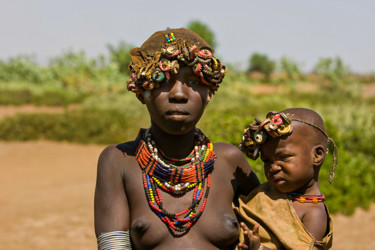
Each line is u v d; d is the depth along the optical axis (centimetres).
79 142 1580
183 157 222
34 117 1683
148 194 211
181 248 205
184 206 212
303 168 209
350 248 655
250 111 1853
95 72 3356
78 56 3534
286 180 210
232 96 2678
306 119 212
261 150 218
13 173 1160
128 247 206
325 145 217
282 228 208
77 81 3344
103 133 1625
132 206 213
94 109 2050
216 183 223
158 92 205
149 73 202
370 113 1527
